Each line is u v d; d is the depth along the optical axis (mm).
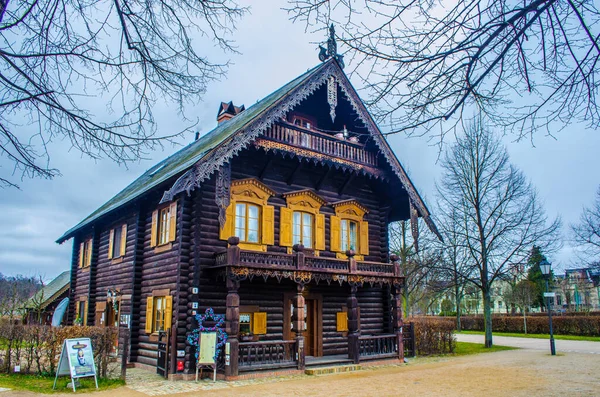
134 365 17625
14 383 12820
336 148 19562
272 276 15453
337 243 20016
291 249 18312
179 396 11648
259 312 17172
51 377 13812
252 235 17578
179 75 6293
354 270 17625
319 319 19031
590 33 4852
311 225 19516
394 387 12898
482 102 5730
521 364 18266
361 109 19812
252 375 14492
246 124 16188
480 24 5023
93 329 14156
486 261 25828
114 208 20359
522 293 46406
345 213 20641
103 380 13602
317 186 20000
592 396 11594
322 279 16641
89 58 5859
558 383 13609
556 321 40656
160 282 17125
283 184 19016
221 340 14930
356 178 21609
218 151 15344
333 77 18859
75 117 5996
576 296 73625
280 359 16484
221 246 16547
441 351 22672
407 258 33906
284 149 17703
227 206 15477
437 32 5141
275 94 22328
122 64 6055
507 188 25469
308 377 14773
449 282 27359
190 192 16594
